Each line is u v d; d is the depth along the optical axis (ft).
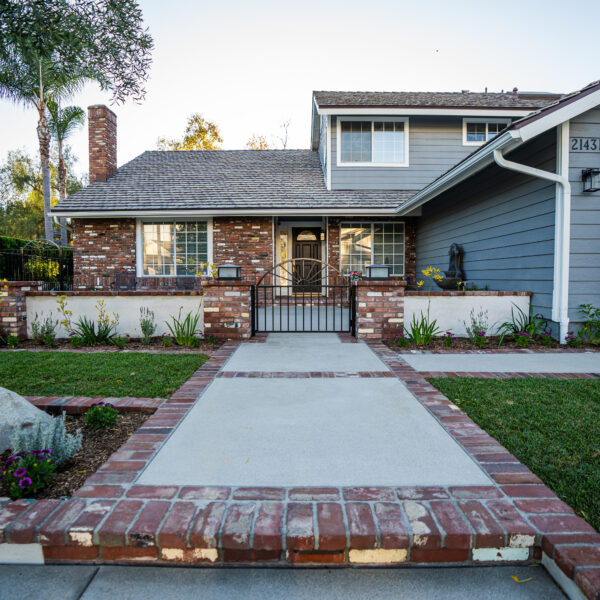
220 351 16.78
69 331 19.85
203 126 87.81
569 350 17.37
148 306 20.10
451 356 16.24
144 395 11.21
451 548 5.48
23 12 10.25
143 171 40.27
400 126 36.55
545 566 5.49
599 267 18.44
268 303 34.35
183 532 5.47
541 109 16.52
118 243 34.76
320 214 32.99
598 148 18.25
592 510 6.06
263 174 39.78
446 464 7.32
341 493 6.40
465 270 27.76
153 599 5.05
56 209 32.48
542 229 19.57
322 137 41.45
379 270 19.83
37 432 7.34
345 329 22.48
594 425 9.06
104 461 7.76
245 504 6.09
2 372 13.38
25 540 5.60
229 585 5.27
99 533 5.51
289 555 5.53
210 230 34.71
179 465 7.30
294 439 8.41
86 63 11.93
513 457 7.57
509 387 11.84
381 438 8.43
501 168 23.03
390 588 5.21
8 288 19.21
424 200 27.71
